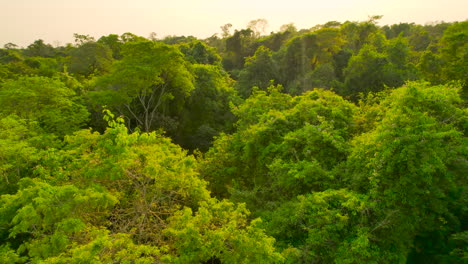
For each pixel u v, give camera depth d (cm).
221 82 3152
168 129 2673
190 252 707
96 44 3594
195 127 2945
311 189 1113
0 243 956
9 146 1104
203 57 3691
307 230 945
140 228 838
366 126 1437
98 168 825
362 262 802
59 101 1961
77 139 959
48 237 719
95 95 2388
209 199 902
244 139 1552
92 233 706
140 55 2608
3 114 1764
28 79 1945
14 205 766
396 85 2738
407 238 971
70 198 741
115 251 679
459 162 1005
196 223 775
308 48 4281
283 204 1058
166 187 903
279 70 4228
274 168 1159
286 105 1798
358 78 3053
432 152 803
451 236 1116
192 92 2872
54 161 965
